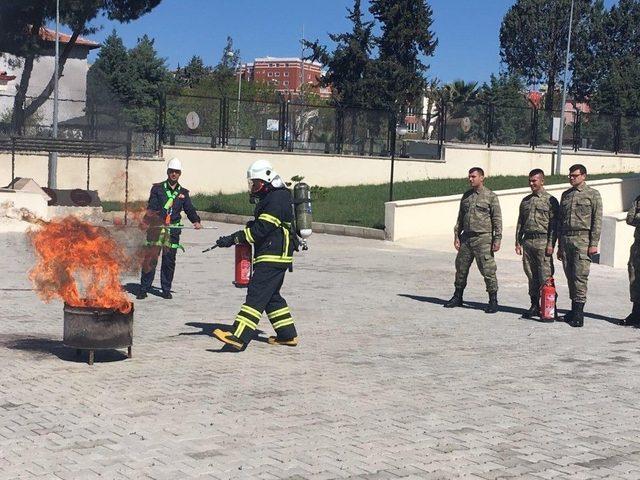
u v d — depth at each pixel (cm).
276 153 3641
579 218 1212
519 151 3931
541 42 9231
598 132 4141
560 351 1029
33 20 3881
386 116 3825
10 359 884
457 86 7288
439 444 641
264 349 978
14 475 545
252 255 1011
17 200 2420
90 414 690
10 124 3416
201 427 662
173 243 1328
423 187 3569
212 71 8838
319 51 6325
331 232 2658
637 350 1048
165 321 1137
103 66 7006
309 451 612
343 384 820
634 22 9275
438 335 1109
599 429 699
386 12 6234
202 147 3553
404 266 1919
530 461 609
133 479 544
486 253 1312
